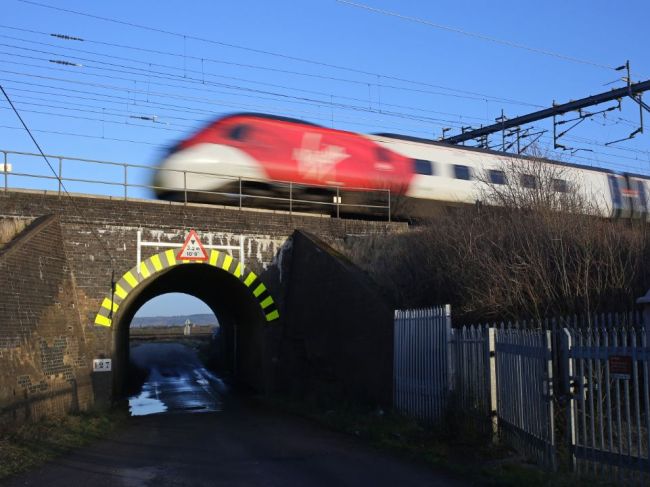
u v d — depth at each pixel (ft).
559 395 28.84
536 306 39.60
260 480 28.78
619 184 100.58
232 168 73.46
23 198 57.00
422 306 52.65
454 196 88.48
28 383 44.24
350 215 83.56
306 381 63.36
